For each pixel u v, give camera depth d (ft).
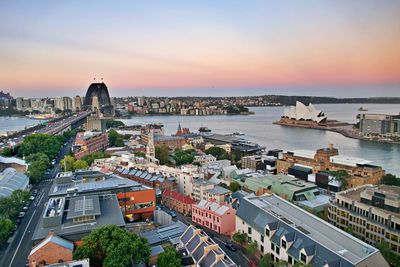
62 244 362.74
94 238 360.89
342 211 489.26
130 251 341.62
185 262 366.22
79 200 472.85
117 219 435.12
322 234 379.35
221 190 645.92
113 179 622.95
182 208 617.62
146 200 559.38
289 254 372.99
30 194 650.02
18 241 465.88
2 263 403.54
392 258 391.65
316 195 647.15
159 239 419.95
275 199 502.79
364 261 319.27
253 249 432.25
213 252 355.56
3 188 593.42
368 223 444.14
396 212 424.46
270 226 412.98
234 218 523.70
